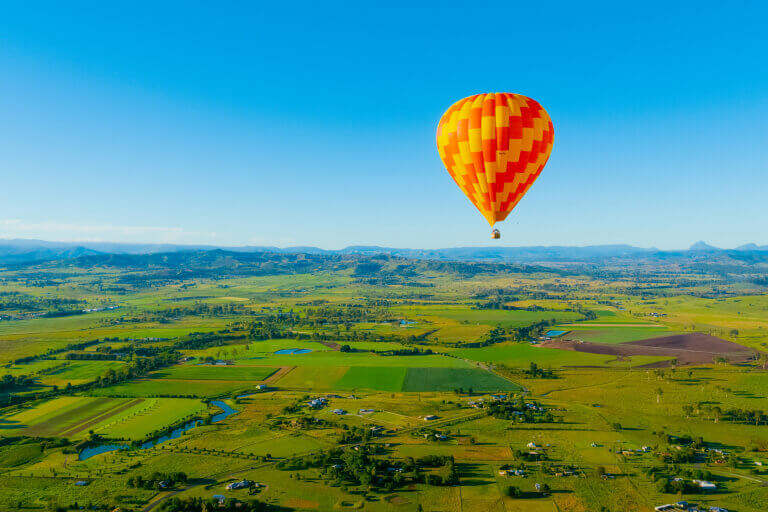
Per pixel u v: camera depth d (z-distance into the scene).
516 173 83.25
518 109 81.12
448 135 85.88
